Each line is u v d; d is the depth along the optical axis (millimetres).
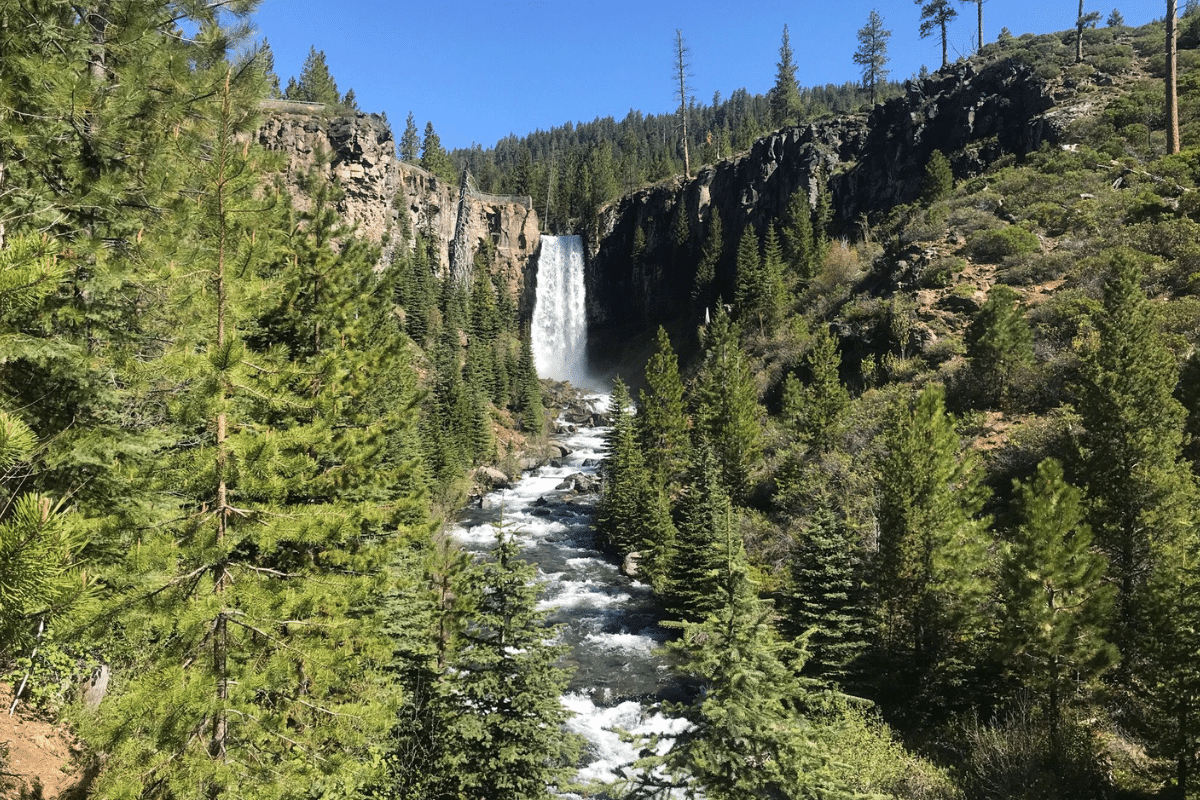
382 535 14031
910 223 59625
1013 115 69500
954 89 77625
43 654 11258
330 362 9844
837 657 21734
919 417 22656
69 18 9438
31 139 8742
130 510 7918
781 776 10359
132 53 9844
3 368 8070
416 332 79938
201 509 8078
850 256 65750
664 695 23938
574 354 123312
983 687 19750
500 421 77188
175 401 7355
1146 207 41188
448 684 12242
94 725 6379
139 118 10000
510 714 12367
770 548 32531
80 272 9039
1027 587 17141
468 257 117125
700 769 10703
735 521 28875
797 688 11273
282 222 14266
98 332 9125
